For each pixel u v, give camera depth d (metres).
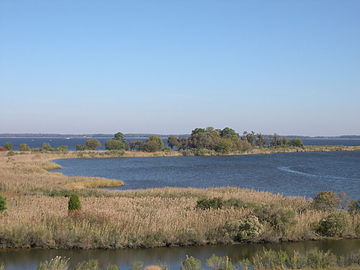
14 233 26.50
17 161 102.25
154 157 162.38
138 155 164.75
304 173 94.50
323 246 27.38
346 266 21.52
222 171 99.31
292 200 41.75
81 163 124.44
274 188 66.19
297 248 26.84
